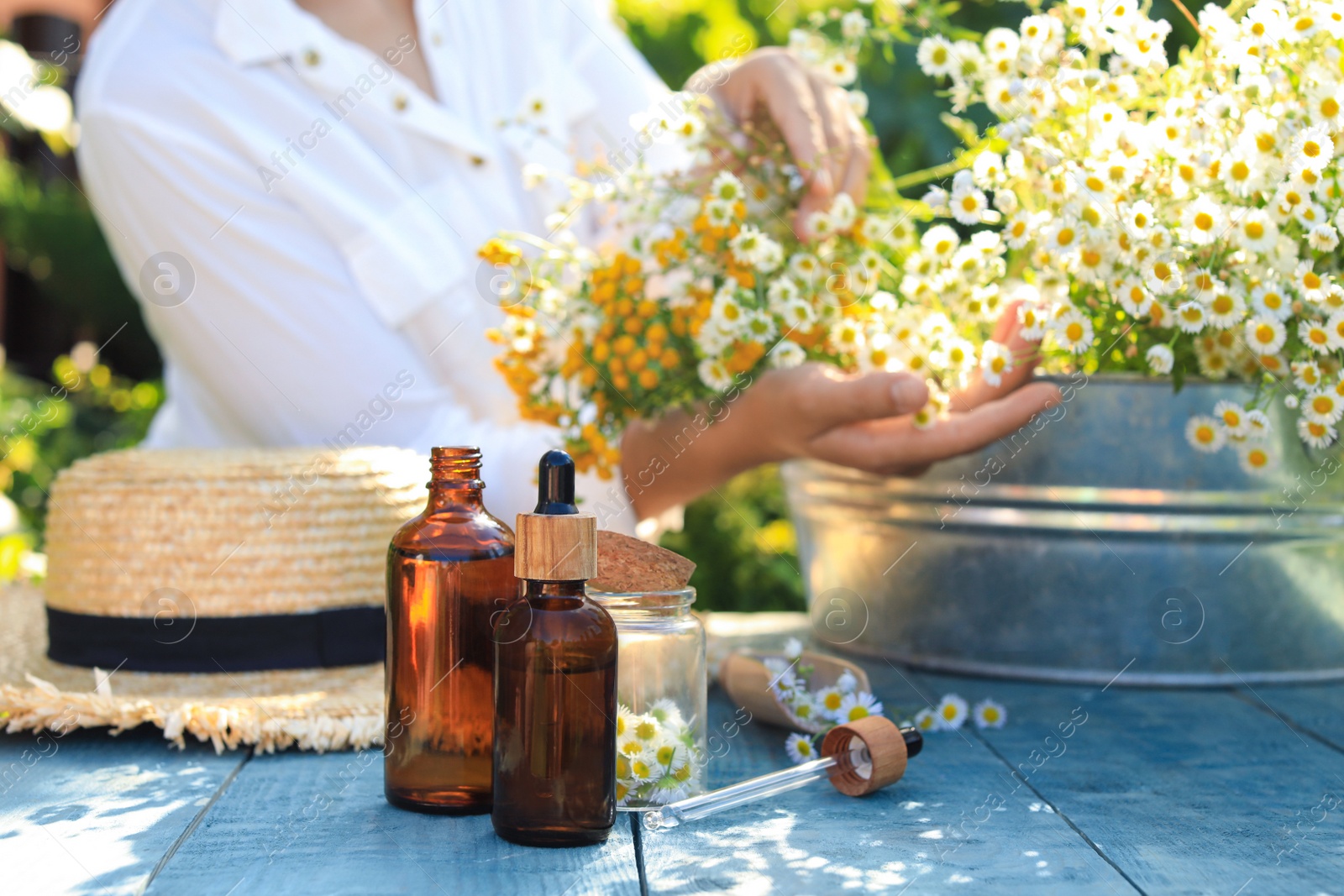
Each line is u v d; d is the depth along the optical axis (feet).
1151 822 2.65
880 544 4.07
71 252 14.16
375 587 3.75
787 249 4.13
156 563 3.54
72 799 2.74
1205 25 3.16
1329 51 3.07
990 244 3.46
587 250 4.14
